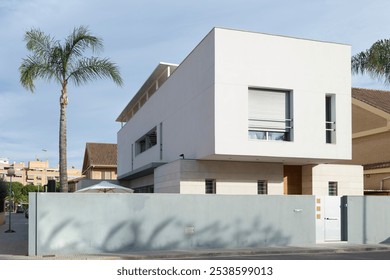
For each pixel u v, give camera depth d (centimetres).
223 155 1873
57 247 1454
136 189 3425
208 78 1917
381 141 2964
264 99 1952
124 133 4038
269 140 1909
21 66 2039
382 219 1875
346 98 2038
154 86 3269
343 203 1841
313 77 1995
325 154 1980
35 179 13412
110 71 2108
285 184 2266
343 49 2055
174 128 2394
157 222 1565
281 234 1716
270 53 1941
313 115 1978
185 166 2000
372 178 2894
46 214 1450
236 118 1862
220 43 1872
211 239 1622
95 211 1501
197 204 1617
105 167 5628
